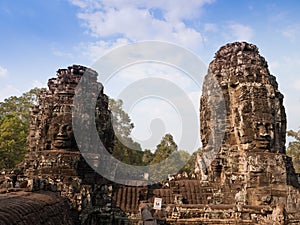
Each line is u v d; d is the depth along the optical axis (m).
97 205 17.08
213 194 18.48
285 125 19.77
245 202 16.75
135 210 17.30
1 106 38.16
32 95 39.88
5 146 29.06
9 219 6.57
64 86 18.89
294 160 42.34
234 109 19.78
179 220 14.71
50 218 9.44
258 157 17.36
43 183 13.28
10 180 11.84
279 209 14.11
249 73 19.45
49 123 18.06
